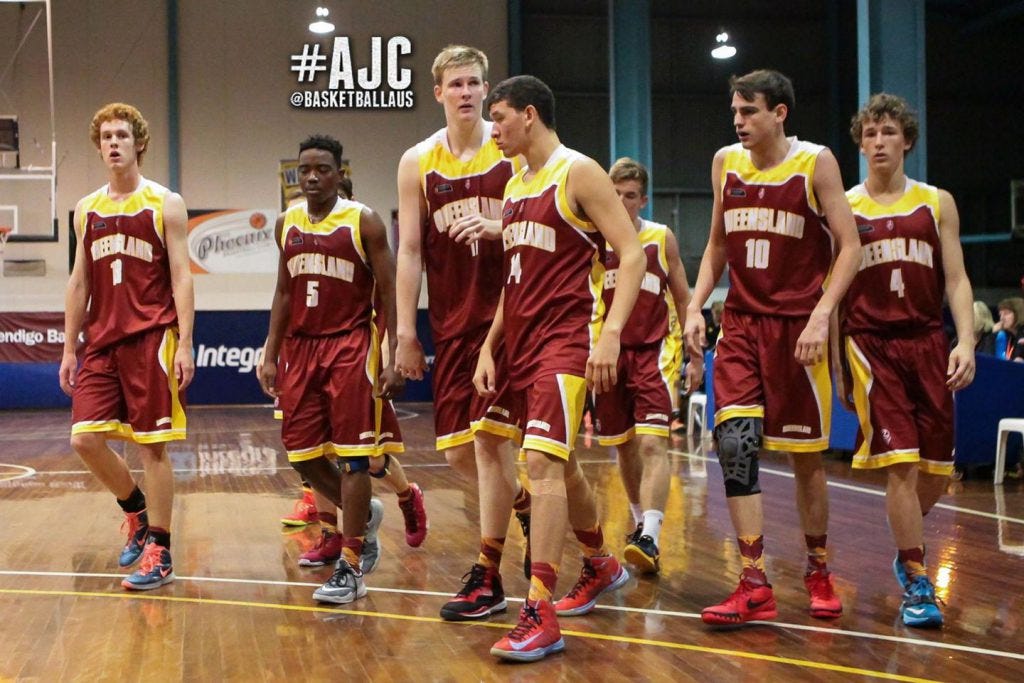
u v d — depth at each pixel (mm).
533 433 3240
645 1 16328
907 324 3676
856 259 3500
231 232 20031
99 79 19984
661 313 4711
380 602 3957
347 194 4512
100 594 4125
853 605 3857
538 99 3332
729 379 3645
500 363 3582
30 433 13508
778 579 4312
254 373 19594
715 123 21562
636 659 3152
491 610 3693
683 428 12750
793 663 3088
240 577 4445
